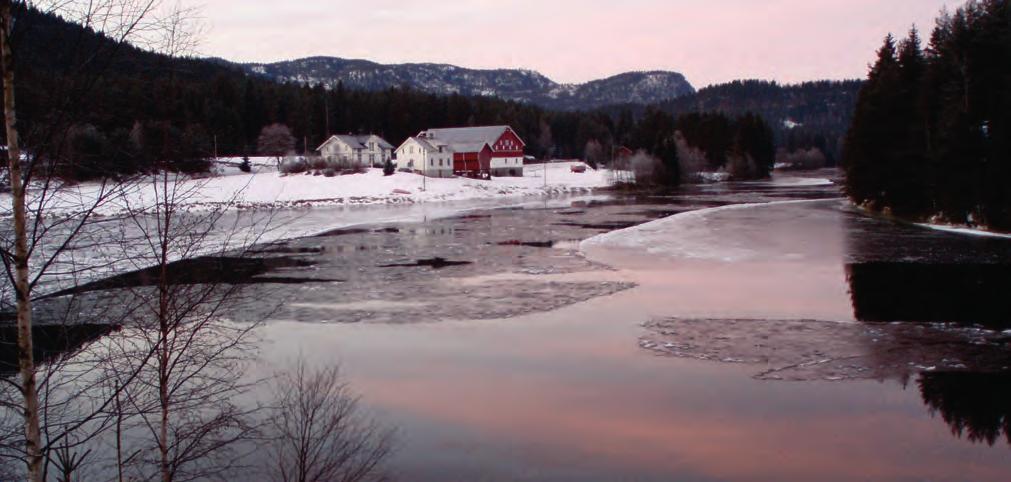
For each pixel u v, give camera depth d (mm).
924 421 14352
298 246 41312
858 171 60656
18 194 5633
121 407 8680
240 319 22859
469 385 16562
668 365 18188
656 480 11914
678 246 39344
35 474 5855
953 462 12539
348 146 101875
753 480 11930
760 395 15922
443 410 14914
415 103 132250
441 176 96875
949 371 17344
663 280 29719
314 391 11852
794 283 28672
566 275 31219
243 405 13250
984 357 18406
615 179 106625
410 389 16203
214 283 9000
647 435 13766
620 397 15844
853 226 48188
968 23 53250
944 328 21250
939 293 26297
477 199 82125
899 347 19406
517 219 57188
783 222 50750
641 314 23781
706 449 13148
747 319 22828
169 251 8367
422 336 21094
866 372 17406
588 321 22891
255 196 70562
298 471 9984
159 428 11781
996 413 14664
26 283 5812
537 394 16031
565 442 13414
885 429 13984
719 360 18578
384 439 11609
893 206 56094
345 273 32125
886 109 57844
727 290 27484
